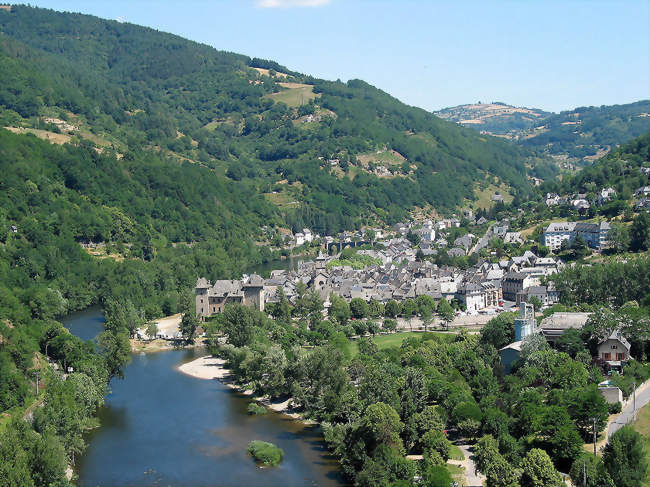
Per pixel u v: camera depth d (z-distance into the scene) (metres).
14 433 198.62
